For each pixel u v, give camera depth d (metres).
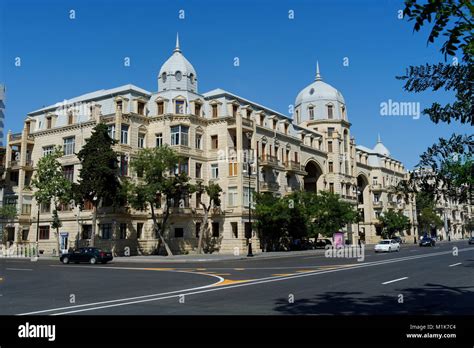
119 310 11.25
